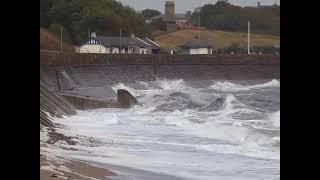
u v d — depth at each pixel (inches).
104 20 7588.6
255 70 6205.7
